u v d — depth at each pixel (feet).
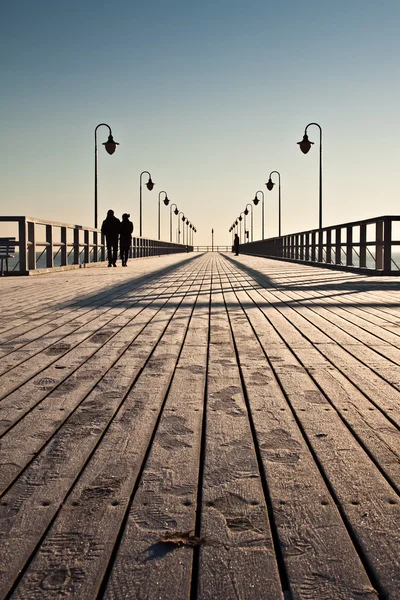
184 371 14.01
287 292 35.55
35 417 10.44
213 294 34.17
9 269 53.72
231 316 24.07
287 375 13.53
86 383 12.84
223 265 84.84
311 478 7.73
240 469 8.05
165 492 7.31
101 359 15.38
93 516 6.67
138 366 14.53
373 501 7.02
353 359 15.31
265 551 5.88
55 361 15.14
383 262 50.01
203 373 13.80
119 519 6.59
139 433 9.57
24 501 7.06
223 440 9.21
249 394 11.90
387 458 8.38
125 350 16.67
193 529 6.34
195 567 5.62
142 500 7.09
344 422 10.12
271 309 26.61
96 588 5.27
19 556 5.80
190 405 11.15
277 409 10.86
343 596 5.13
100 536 6.21
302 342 17.93
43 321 22.44
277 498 7.13
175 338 18.63
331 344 17.56
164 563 5.68
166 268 70.33
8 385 12.66
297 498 7.13
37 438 9.34
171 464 8.25
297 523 6.48
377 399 11.48
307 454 8.60
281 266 77.77
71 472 7.97
